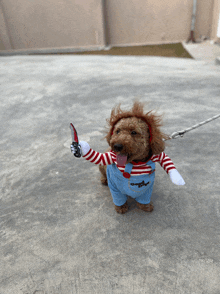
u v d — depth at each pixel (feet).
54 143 5.46
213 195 3.62
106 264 2.76
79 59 13.07
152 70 10.18
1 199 3.92
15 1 20.67
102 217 3.39
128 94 7.81
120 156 2.58
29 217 3.51
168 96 7.48
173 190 3.77
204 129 5.49
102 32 21.01
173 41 20.66
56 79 9.61
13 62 12.94
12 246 3.07
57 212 3.54
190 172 4.15
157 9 19.84
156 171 4.23
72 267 2.76
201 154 4.62
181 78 8.87
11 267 2.82
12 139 5.80
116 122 2.84
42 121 6.55
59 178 4.30
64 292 2.52
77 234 3.16
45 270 2.75
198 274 2.59
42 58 13.83
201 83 8.29
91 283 2.58
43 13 20.97
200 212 3.35
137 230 3.15
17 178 4.40
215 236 3.00
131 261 2.78
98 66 11.19
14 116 6.97
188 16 19.54
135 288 2.51
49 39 21.99
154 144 2.71
